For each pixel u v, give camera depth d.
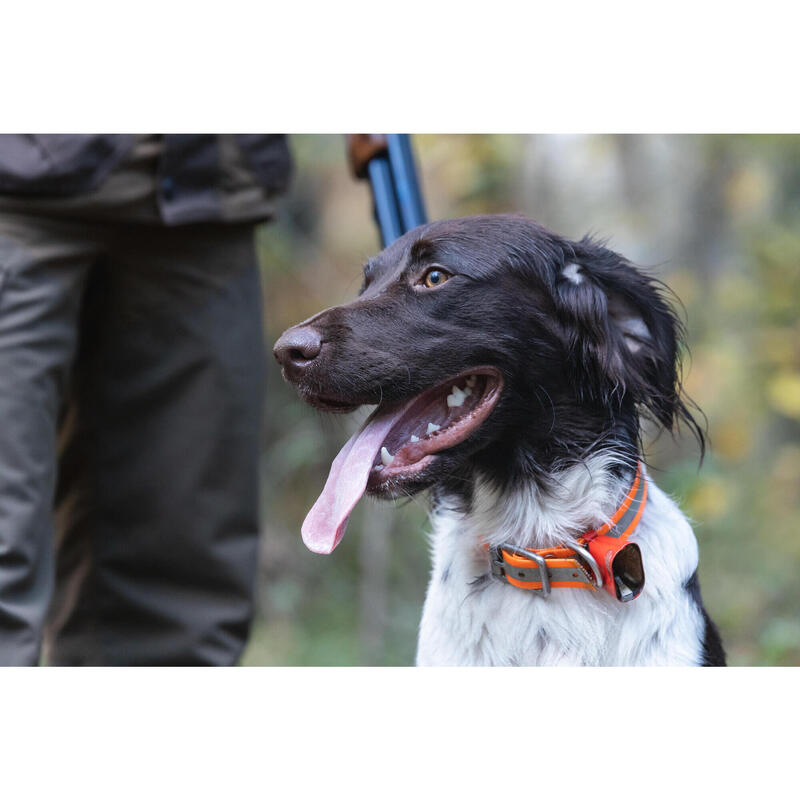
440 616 4.64
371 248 11.13
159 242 5.13
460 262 4.51
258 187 5.30
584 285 4.50
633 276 4.59
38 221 4.66
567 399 4.58
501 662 4.42
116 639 5.45
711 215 12.03
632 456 4.53
